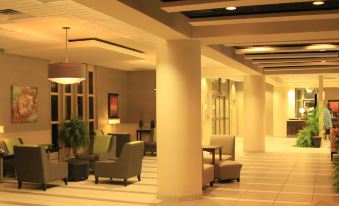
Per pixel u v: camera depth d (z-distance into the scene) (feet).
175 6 17.15
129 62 46.01
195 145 24.44
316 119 56.13
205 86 59.21
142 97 57.31
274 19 20.43
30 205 23.25
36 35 29.86
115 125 53.57
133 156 29.30
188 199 24.06
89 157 34.68
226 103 72.33
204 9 18.35
